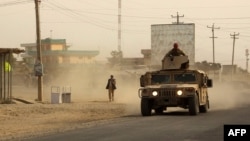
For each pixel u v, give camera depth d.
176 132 21.48
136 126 24.80
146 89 32.78
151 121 27.75
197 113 32.47
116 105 46.22
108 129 23.72
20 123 30.81
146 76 34.78
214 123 25.53
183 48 81.38
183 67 35.44
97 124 27.16
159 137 19.83
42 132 24.17
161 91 32.38
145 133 21.39
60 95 48.59
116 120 29.73
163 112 37.25
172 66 35.47
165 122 26.80
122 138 19.80
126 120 29.39
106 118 33.59
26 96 61.03
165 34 82.94
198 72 34.19
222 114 32.84
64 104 46.28
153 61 83.88
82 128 25.02
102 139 19.62
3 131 26.06
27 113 37.44
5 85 47.09
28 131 25.72
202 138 19.23
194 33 81.50
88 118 34.44
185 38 81.56
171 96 32.19
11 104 44.62
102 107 43.81
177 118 29.62
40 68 51.66
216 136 19.80
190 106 31.98
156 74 34.66
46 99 55.00
